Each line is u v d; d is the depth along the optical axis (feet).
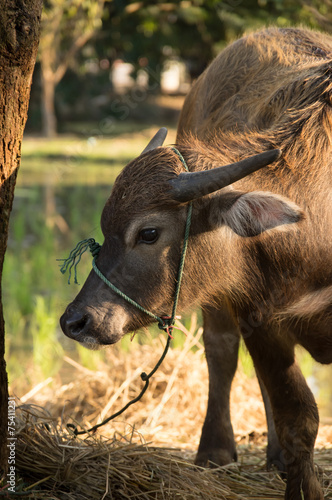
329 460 16.92
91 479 13.29
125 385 21.26
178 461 14.47
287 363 14.26
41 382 23.03
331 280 13.75
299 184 13.61
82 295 13.35
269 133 14.26
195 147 13.94
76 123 114.73
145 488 13.46
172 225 13.17
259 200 12.64
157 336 26.12
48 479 13.25
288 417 14.17
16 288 32.45
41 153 90.38
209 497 13.73
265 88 16.02
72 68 101.71
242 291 14.02
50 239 41.70
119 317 13.33
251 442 19.58
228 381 17.38
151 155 13.48
